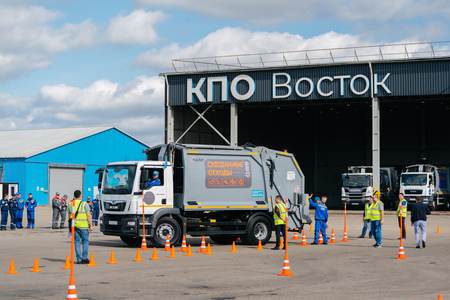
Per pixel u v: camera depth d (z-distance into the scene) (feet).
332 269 51.29
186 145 72.08
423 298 37.29
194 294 38.99
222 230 73.46
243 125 190.90
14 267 49.42
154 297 37.86
